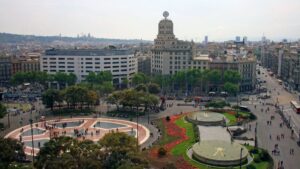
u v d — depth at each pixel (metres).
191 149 124.25
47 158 87.56
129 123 167.00
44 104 194.88
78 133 147.00
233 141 130.38
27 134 147.38
